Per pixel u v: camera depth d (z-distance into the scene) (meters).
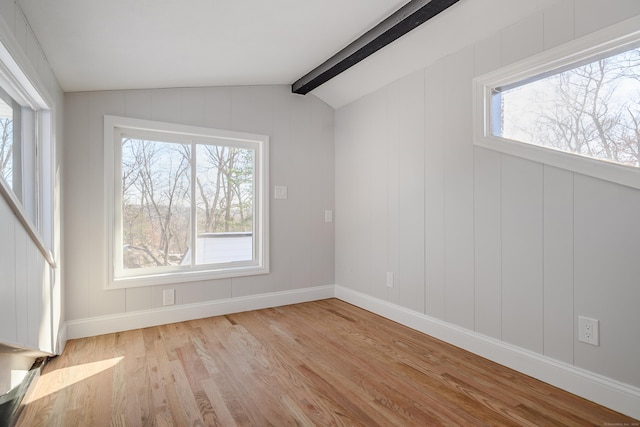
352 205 3.63
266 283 3.51
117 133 2.87
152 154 3.02
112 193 2.79
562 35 1.89
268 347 2.47
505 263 2.21
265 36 2.32
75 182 2.64
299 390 1.89
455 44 2.44
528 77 2.12
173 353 2.36
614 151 1.75
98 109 2.73
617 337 1.71
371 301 3.35
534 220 2.05
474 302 2.40
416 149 2.86
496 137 2.26
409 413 1.68
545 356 2.00
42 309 1.94
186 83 2.98
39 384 1.93
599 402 1.76
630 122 1.70
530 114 2.12
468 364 2.22
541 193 2.02
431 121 2.72
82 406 1.72
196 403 1.76
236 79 3.15
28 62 1.66
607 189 1.75
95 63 2.24
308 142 3.75
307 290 3.74
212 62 2.63
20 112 1.94
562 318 1.92
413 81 2.88
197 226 3.22
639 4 1.61
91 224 2.70
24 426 1.56
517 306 2.14
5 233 1.41
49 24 1.73
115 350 2.41
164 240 3.07
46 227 2.13
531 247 2.07
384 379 2.01
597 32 1.74
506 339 2.20
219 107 3.25
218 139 3.32
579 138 1.89
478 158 2.37
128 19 1.80
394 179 3.09
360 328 2.88
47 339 2.04
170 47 2.21
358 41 2.51
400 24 2.16
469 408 1.72
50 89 2.15
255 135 3.43
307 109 3.74
